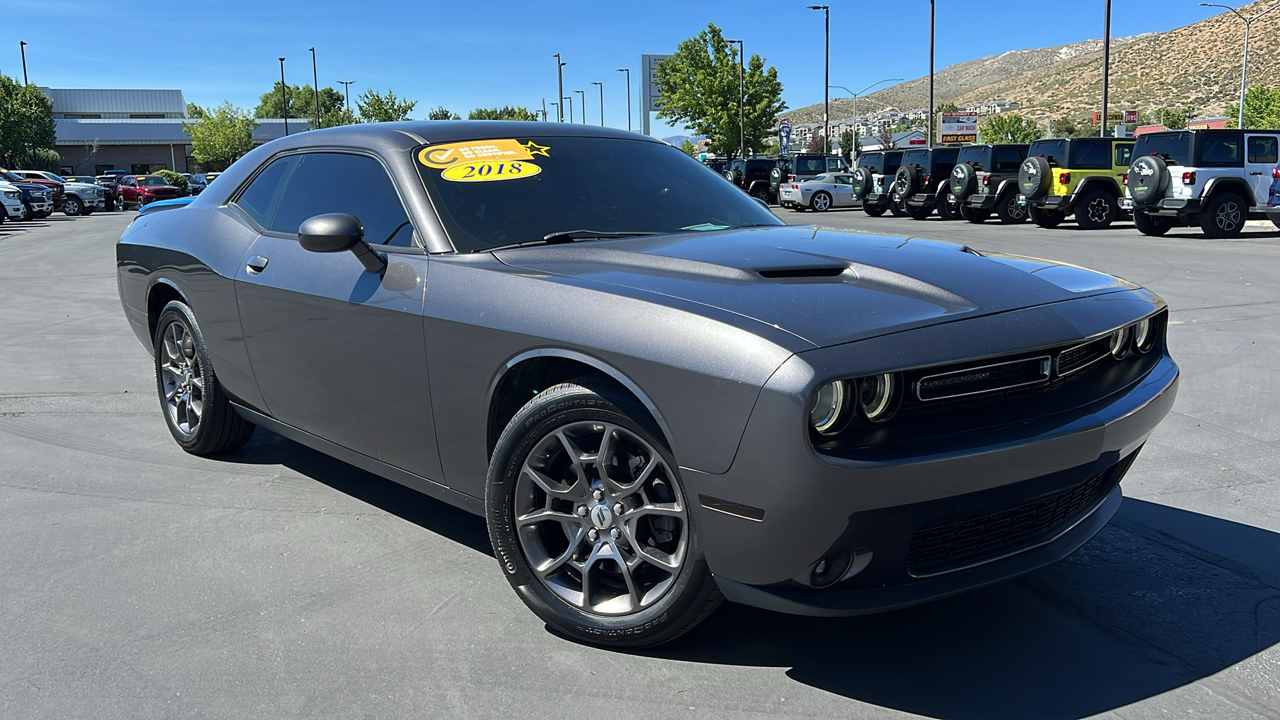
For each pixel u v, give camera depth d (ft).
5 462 14.43
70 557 10.87
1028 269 9.21
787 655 8.51
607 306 8.04
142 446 15.28
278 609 9.53
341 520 11.96
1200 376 19.24
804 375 6.78
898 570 7.47
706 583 7.92
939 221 77.87
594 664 8.41
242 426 14.25
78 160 233.35
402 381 9.82
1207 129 52.16
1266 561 10.46
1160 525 11.53
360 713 7.69
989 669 8.24
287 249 11.57
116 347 24.22
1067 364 8.05
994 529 7.88
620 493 8.26
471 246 9.74
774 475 6.93
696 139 219.41
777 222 11.82
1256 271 36.11
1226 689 7.89
